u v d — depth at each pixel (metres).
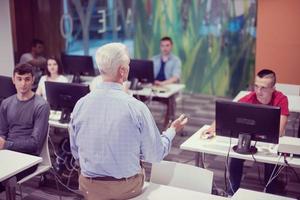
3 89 4.14
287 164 2.74
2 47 5.80
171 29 7.78
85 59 5.46
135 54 8.24
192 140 3.21
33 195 3.70
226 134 2.95
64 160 4.07
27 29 8.09
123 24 8.20
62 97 3.78
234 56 7.32
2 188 3.12
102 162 2.03
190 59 7.76
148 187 2.37
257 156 2.85
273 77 3.28
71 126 2.16
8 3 5.78
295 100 4.49
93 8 8.30
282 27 5.99
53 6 8.26
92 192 2.11
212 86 7.68
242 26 7.12
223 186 3.86
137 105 2.03
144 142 2.05
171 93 5.06
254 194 2.26
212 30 7.42
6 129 3.41
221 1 7.21
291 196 3.67
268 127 2.75
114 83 2.05
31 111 3.29
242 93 4.73
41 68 5.37
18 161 2.70
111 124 2.00
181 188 2.43
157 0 7.77
